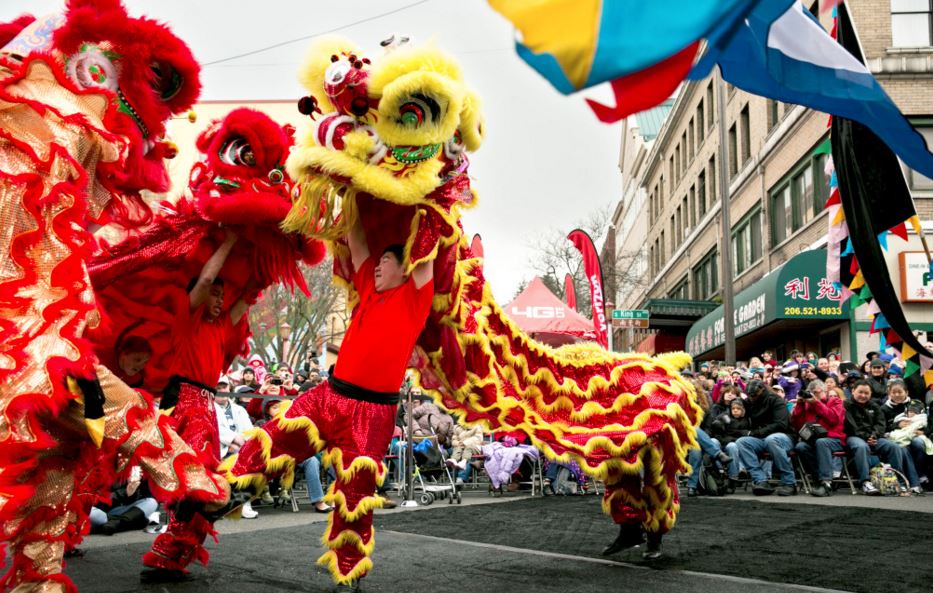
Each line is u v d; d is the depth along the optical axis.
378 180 3.17
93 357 2.59
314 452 3.35
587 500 7.80
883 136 3.30
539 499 8.02
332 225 3.42
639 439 3.83
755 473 8.32
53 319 2.48
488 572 3.79
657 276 37.38
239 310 3.93
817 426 8.23
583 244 12.34
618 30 1.47
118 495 5.76
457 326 3.62
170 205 3.85
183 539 3.50
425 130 3.14
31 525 2.56
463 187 3.51
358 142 3.16
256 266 3.88
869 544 4.61
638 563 4.04
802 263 14.84
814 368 10.12
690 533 5.10
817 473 8.27
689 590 3.38
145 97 3.04
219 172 3.69
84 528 2.95
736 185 22.25
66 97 2.73
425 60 3.15
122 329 3.67
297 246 3.93
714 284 25.72
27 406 2.33
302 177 3.33
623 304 53.31
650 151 37.44
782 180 18.50
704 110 26.14
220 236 3.78
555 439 3.81
